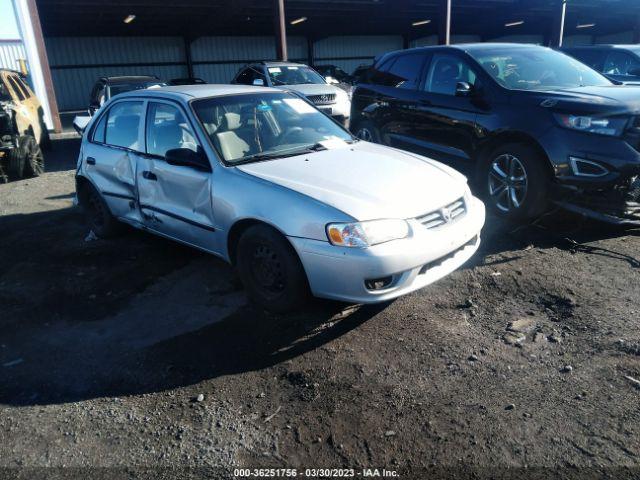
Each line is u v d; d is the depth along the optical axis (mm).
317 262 3295
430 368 3055
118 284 4488
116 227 5520
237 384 3023
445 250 3494
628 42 35469
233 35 27547
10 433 2705
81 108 25000
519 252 4613
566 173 4781
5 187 8734
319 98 11930
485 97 5641
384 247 3219
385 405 2766
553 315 3545
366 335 3445
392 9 22703
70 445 2600
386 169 3906
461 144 5938
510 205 5367
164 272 4691
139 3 17766
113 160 5070
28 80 15773
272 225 3480
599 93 5027
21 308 4113
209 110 4348
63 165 10828
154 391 3006
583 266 4254
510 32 33000
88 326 3791
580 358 3047
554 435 2475
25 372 3248
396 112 6867
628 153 4477
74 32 23062
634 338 3178
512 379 2906
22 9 15172
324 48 30234
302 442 2543
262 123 4500
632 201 4680
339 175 3742
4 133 8922
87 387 3074
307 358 3232
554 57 6273
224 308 3945
